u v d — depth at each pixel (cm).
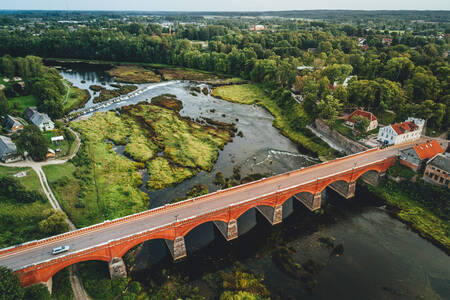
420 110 12650
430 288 7038
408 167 10881
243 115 17812
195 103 19500
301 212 9744
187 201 8212
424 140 12800
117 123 15388
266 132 15662
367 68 19025
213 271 7344
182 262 7569
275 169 11969
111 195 9762
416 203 9944
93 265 7175
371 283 7138
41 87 16575
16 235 7675
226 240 8350
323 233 8756
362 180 11419
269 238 8519
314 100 15475
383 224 9194
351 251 8088
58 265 6178
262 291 6788
